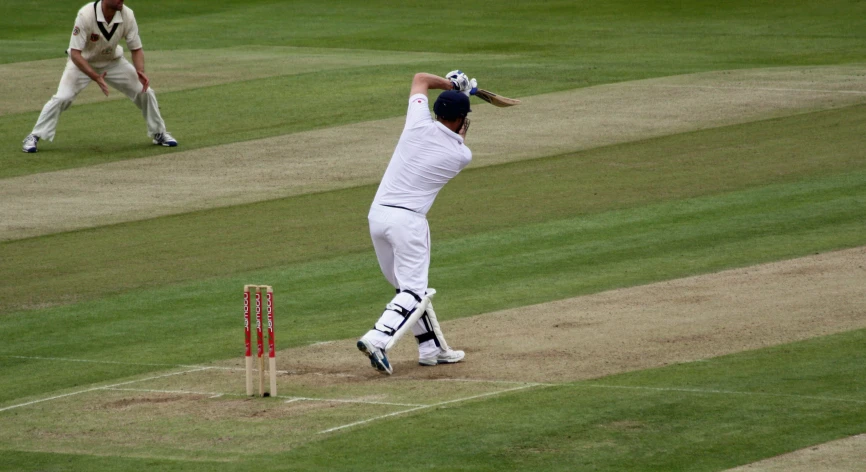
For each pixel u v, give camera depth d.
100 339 35.94
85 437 26.62
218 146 71.00
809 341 32.06
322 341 34.62
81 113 82.62
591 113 77.19
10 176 64.25
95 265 45.81
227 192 58.97
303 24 134.62
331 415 27.48
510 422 26.39
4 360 34.03
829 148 63.12
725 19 130.00
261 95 87.06
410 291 30.38
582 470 23.31
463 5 145.75
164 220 53.47
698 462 23.55
